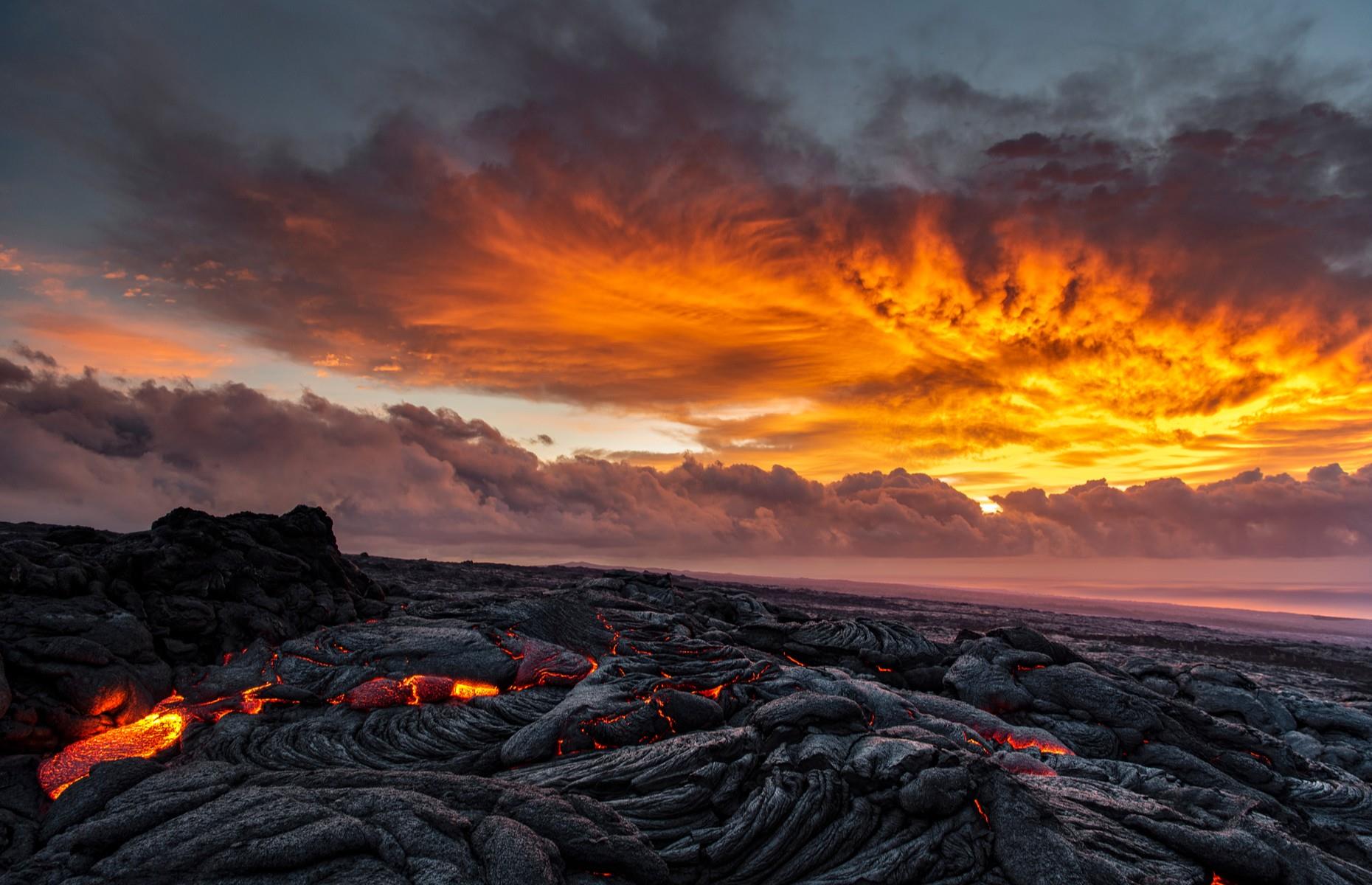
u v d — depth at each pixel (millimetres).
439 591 28156
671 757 11719
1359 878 10250
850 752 12047
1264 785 16266
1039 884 9539
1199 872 10203
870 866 9977
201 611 16500
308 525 21719
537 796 9570
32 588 14578
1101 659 23375
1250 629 72875
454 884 7645
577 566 63531
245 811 8492
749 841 10234
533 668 16078
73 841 8109
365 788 9320
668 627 20875
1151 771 13984
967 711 16922
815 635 22969
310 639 16703
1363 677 36750
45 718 11773
